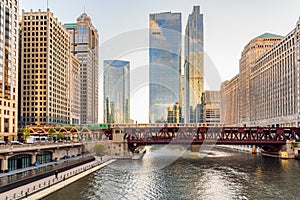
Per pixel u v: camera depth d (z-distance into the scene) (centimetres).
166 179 7831
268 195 6159
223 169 9781
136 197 5903
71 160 10469
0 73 14338
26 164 8681
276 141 13438
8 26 15200
